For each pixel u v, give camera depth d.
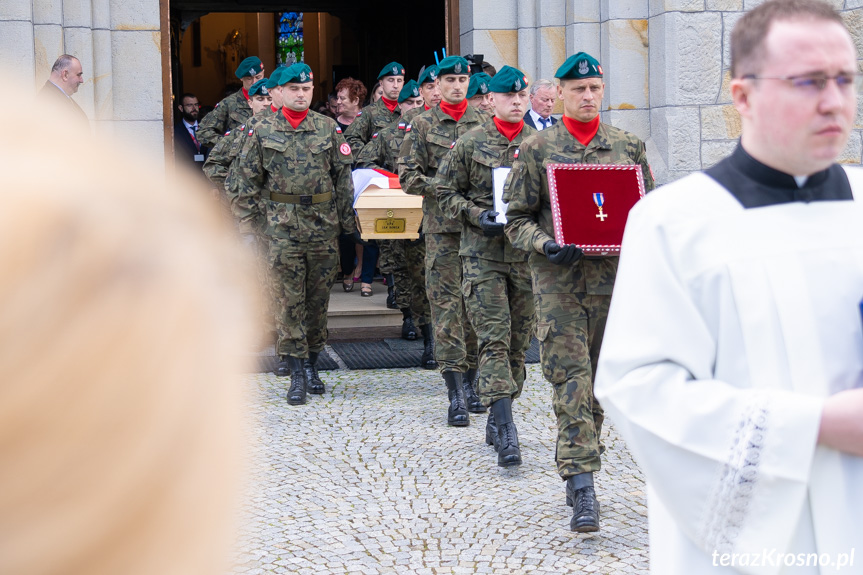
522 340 5.11
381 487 4.52
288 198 6.23
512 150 5.04
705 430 1.43
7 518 0.25
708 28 8.37
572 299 3.97
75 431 0.26
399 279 8.09
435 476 4.70
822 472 1.42
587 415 3.95
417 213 6.71
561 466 3.94
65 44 7.93
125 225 0.27
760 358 1.47
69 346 0.26
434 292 5.71
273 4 14.96
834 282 1.48
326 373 7.14
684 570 1.51
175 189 0.30
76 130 0.29
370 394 6.46
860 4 8.42
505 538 3.88
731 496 1.41
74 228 0.26
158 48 8.19
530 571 3.55
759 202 1.53
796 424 1.38
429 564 3.61
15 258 0.25
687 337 1.50
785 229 1.51
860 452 1.39
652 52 8.59
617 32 8.59
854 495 1.42
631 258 1.58
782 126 1.49
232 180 6.67
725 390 1.45
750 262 1.49
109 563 0.26
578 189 3.95
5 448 0.25
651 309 1.52
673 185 1.62
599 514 3.99
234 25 18.31
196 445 0.28
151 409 0.27
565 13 8.77
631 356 1.51
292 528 3.97
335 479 4.64
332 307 8.82
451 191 5.07
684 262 1.53
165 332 0.27
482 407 5.99
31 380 0.25
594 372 4.12
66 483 0.26
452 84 5.91
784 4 1.52
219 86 18.55
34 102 0.28
